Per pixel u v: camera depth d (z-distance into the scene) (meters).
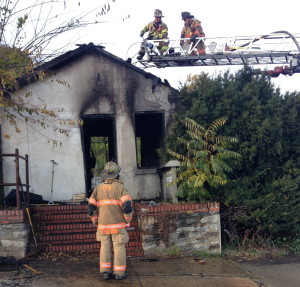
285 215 8.44
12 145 9.29
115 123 9.75
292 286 6.07
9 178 9.20
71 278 5.85
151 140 12.03
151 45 11.77
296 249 8.46
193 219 7.59
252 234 8.60
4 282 5.51
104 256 5.86
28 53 8.22
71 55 9.48
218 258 7.43
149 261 7.04
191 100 9.34
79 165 9.48
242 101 8.88
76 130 9.55
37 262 6.63
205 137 8.34
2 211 6.83
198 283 5.95
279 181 8.55
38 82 9.44
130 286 5.64
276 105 8.83
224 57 11.71
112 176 6.04
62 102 9.55
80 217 7.93
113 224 5.84
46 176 9.35
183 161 8.64
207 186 8.34
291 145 9.02
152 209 7.44
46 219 7.82
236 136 8.51
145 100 9.84
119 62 9.81
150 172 9.73
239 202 8.20
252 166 8.77
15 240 6.83
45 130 9.44
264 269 6.94
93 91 9.70
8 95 9.14
